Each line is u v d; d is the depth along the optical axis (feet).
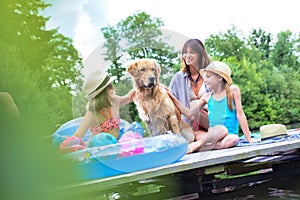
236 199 7.94
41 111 8.13
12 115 7.01
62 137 7.54
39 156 6.67
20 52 11.23
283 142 8.94
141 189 8.70
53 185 6.63
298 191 8.13
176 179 8.61
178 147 7.93
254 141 10.27
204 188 8.63
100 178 7.29
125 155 7.48
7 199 6.23
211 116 9.76
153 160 7.67
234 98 10.35
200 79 9.65
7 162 6.39
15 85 8.21
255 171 9.36
